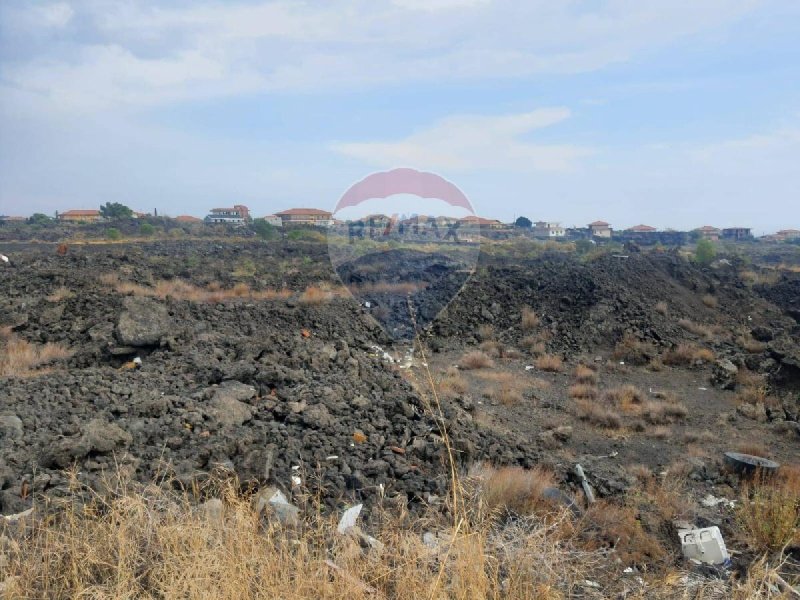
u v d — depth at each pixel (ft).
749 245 222.89
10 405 20.36
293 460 18.15
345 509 15.69
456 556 11.07
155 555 11.05
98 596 9.62
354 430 21.54
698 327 60.39
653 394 42.34
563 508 17.63
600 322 58.75
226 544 11.21
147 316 33.35
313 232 131.03
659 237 249.75
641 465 26.61
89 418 19.27
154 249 103.60
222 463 16.11
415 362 38.34
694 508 21.24
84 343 36.50
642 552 17.28
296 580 10.14
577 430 32.78
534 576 11.57
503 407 36.58
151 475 15.40
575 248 131.03
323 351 32.32
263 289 63.00
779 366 43.86
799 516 18.83
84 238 140.36
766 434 33.09
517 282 69.26
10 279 52.90
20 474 14.67
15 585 9.73
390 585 11.08
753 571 14.20
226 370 25.99
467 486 17.07
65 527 11.82
